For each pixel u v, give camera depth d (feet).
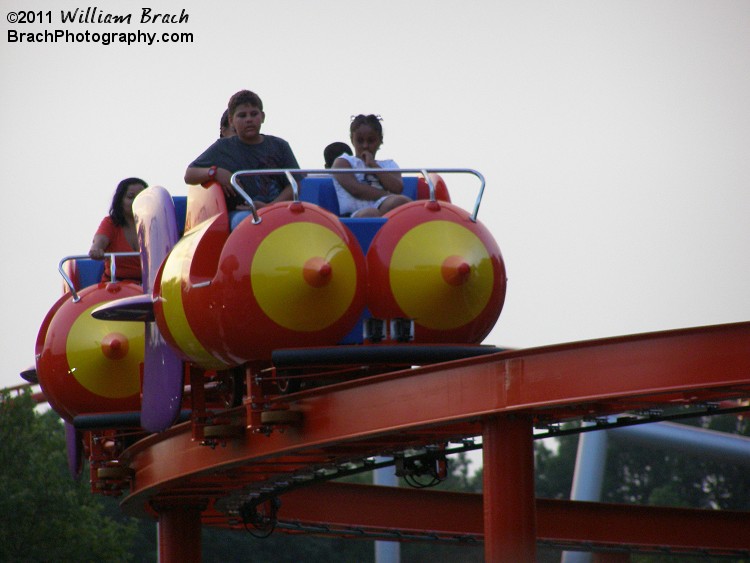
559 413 172.86
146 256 191.93
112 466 243.19
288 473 224.74
